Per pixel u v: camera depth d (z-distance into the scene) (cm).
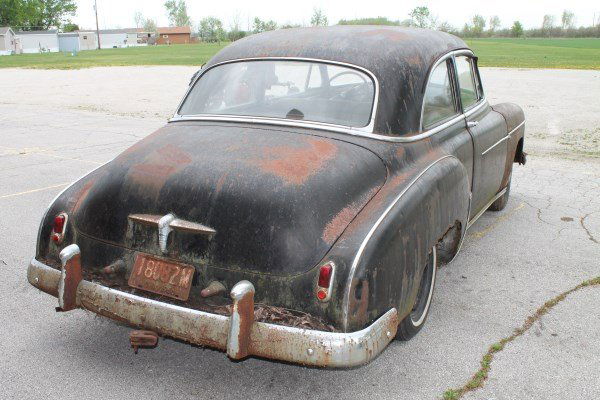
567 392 319
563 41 10100
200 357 358
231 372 342
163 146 337
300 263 281
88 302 314
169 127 377
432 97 396
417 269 314
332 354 265
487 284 462
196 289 298
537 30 13900
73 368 343
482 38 13075
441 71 417
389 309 291
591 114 1399
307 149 319
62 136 1130
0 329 387
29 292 444
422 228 317
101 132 1178
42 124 1291
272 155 313
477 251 532
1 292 443
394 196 310
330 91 363
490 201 552
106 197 323
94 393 318
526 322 399
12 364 346
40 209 654
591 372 338
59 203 348
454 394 317
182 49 7812
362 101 352
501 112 568
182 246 299
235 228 290
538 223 610
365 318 276
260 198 291
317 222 288
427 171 345
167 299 301
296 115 357
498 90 1873
